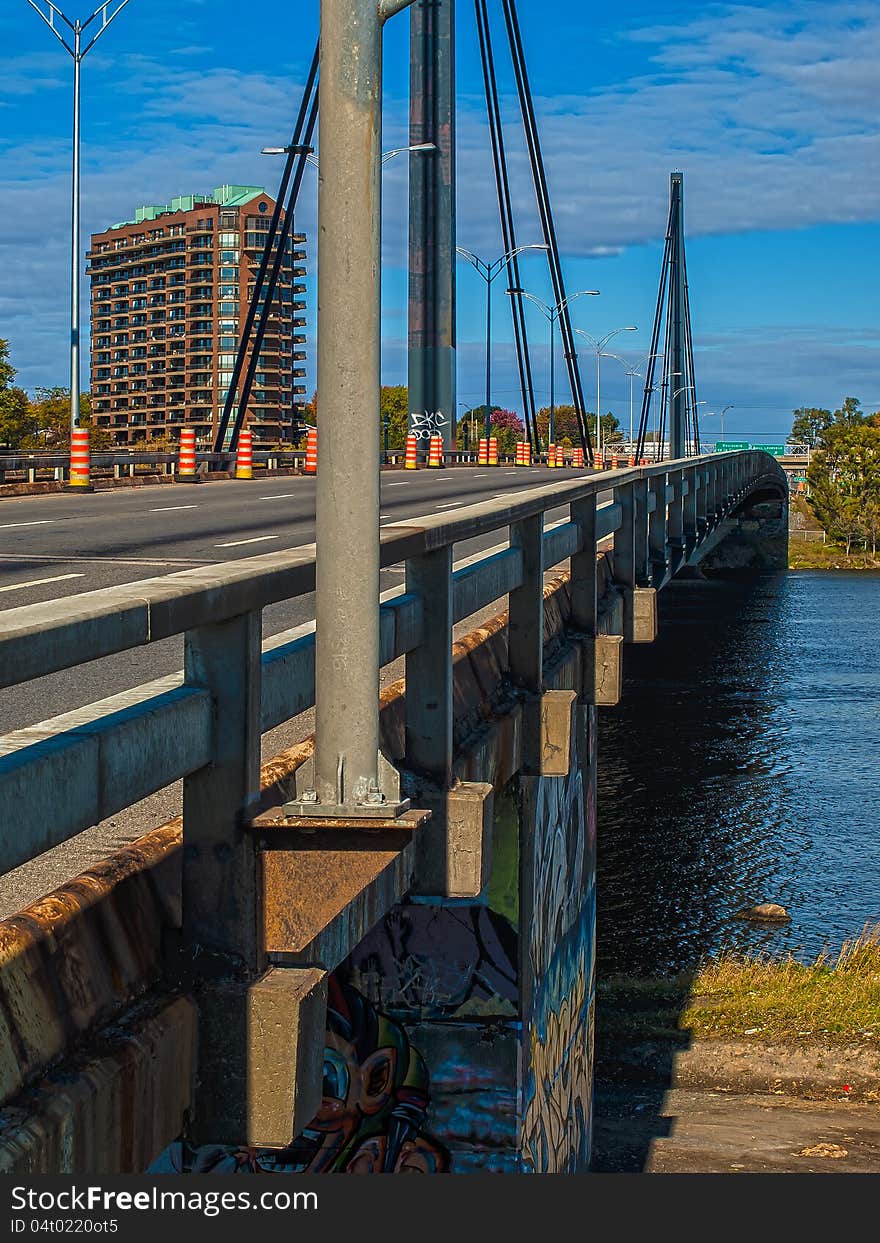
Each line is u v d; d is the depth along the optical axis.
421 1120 7.36
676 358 106.12
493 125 77.81
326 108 3.61
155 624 2.82
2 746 2.66
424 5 66.00
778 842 26.89
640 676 50.69
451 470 55.34
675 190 107.06
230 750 3.36
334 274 3.62
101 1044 2.86
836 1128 14.50
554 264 73.50
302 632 4.37
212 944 3.33
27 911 2.88
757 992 18.06
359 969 7.38
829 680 49.12
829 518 130.00
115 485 35.59
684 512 26.11
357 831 3.38
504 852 7.53
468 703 6.41
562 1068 9.80
